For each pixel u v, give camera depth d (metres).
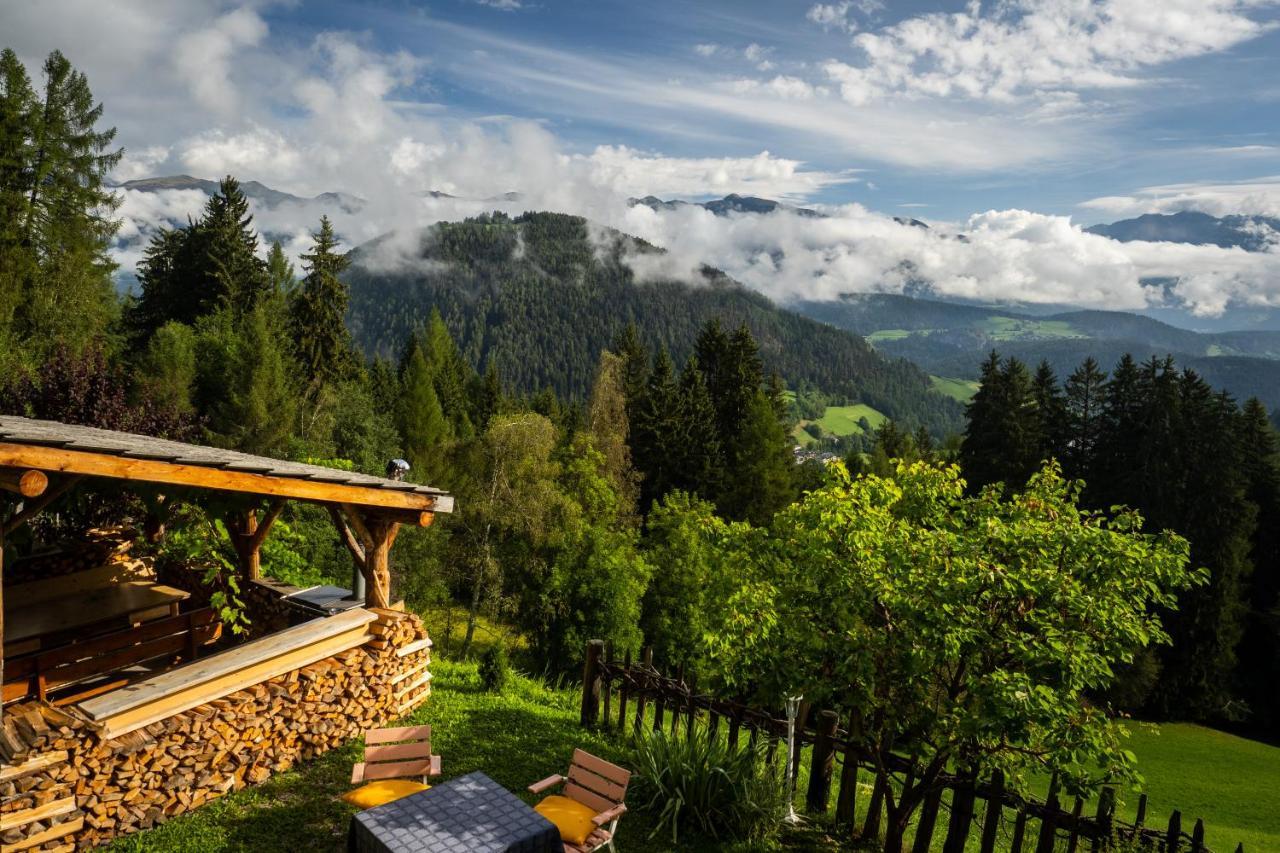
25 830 6.21
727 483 53.69
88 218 35.50
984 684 6.85
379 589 10.05
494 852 5.53
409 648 10.14
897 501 9.36
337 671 9.09
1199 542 44.50
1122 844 6.80
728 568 13.02
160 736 7.26
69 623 8.35
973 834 10.84
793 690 8.38
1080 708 7.13
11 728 6.40
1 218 32.09
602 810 6.95
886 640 7.68
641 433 54.25
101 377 16.47
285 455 34.12
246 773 7.99
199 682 7.56
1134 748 36.91
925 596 7.09
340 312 45.97
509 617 34.84
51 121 34.22
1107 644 7.07
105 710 6.82
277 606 10.93
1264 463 49.94
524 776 8.83
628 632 32.62
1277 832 26.03
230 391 35.12
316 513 24.84
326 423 40.00
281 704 8.36
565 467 36.34
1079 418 53.84
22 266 31.78
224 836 7.09
